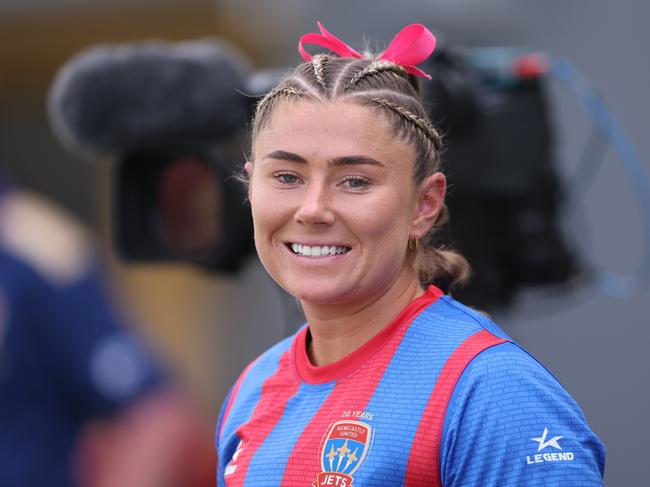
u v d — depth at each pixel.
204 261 8.90
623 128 14.12
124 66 8.52
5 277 8.40
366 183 5.71
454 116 7.93
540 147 8.70
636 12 14.08
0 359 8.35
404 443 5.53
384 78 5.87
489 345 5.68
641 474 14.02
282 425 6.10
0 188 8.71
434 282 6.79
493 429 5.42
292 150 5.71
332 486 5.63
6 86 22.05
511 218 8.65
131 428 8.54
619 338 14.22
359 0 15.25
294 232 5.82
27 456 8.40
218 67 8.45
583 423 5.60
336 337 6.11
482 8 14.27
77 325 8.53
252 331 19.47
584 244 9.58
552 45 14.43
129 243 9.18
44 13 19.39
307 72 5.90
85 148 8.95
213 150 8.59
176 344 20.09
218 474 6.63
